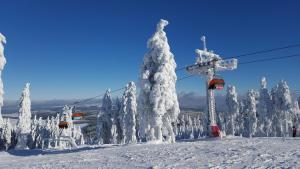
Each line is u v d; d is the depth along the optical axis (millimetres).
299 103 92062
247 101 79188
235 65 38500
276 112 72250
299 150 17531
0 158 31203
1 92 44500
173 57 35594
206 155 18250
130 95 61938
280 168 12719
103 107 66875
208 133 39625
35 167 18562
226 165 14438
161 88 33906
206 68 39750
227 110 79000
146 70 34812
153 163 16641
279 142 23172
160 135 34000
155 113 33656
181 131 127938
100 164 17938
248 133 81812
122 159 19469
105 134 66750
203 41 42250
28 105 76688
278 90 72062
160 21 35531
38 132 88250
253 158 15727
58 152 37531
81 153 25984
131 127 60531
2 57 44188
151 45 35500
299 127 64312
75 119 53625
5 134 83688
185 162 16234
